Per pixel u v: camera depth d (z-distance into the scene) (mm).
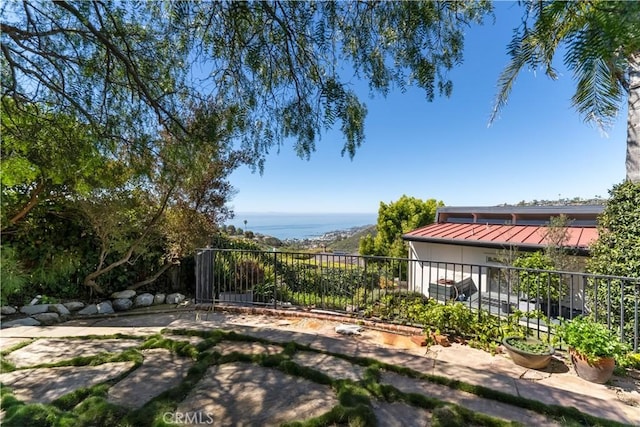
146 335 3393
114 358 2730
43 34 2088
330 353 2887
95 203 4504
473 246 6629
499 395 2184
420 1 1554
